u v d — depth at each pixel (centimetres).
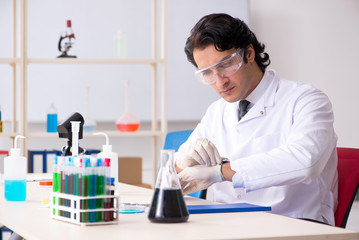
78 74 478
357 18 527
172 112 495
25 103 383
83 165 122
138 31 487
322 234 113
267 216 138
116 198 125
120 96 487
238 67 187
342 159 200
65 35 395
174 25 493
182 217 127
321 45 521
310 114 188
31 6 464
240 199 203
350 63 527
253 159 169
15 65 408
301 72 519
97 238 107
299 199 194
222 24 184
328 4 522
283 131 202
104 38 479
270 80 210
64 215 129
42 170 420
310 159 168
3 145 474
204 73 190
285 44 517
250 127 209
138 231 115
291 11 517
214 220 131
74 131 146
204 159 171
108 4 480
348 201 191
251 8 514
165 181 127
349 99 527
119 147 505
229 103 223
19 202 164
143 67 489
